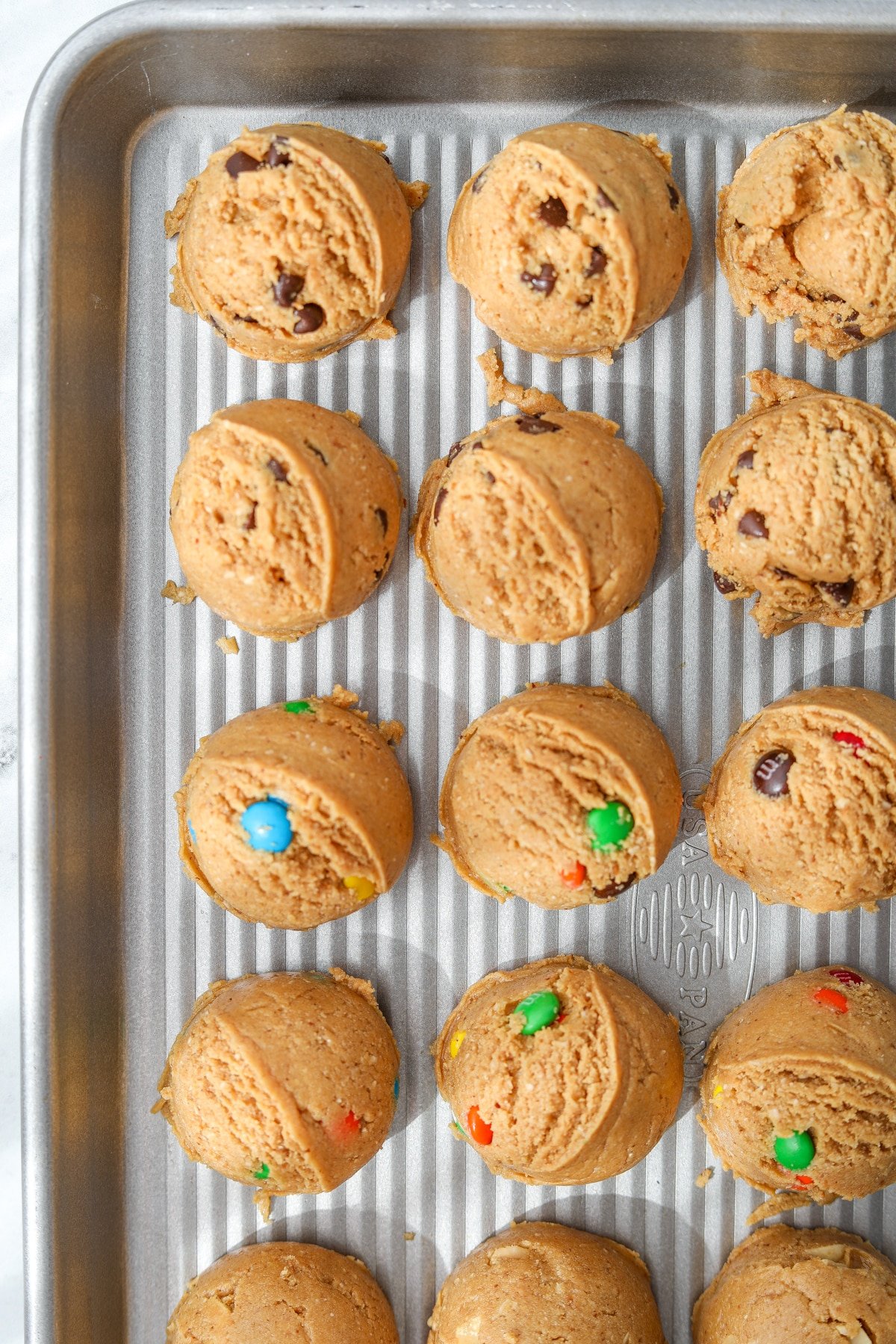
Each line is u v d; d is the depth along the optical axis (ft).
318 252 1.92
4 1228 2.05
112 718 2.01
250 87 1.98
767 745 1.94
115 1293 1.99
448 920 2.00
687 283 2.00
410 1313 1.99
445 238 2.00
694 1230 1.99
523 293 1.92
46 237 1.92
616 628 2.00
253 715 1.97
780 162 1.92
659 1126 1.95
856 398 1.99
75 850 1.97
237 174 1.92
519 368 2.00
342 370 2.00
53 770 1.94
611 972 1.98
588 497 1.92
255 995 1.95
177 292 2.00
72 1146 1.95
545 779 1.92
